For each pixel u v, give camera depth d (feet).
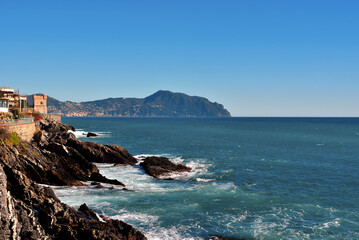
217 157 230.48
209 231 90.89
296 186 144.56
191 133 504.43
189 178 156.66
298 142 355.36
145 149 277.44
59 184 129.90
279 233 90.48
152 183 144.97
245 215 104.06
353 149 288.71
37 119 314.14
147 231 89.30
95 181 142.51
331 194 131.34
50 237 65.36
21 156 125.18
